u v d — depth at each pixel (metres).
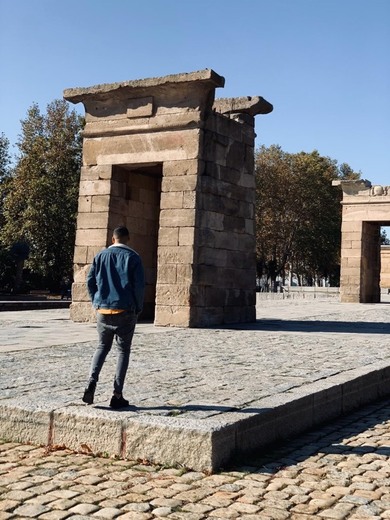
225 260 18.00
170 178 17.27
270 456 6.45
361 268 33.09
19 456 6.33
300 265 74.56
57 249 50.38
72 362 10.19
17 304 29.67
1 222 54.44
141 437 6.18
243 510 5.00
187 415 6.52
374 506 5.11
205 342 13.29
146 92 17.77
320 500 5.23
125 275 7.02
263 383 8.44
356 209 33.12
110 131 18.27
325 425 7.97
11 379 8.58
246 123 19.09
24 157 51.12
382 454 6.57
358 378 9.16
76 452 6.46
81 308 18.34
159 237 17.25
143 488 5.44
